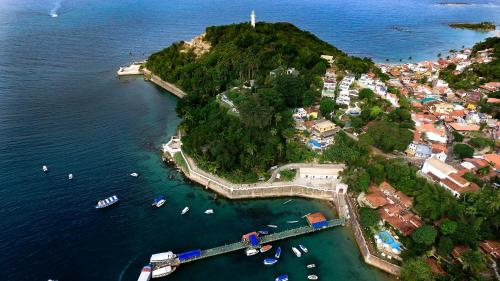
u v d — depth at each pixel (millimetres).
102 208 120438
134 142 163000
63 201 121938
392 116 160500
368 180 123500
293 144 143500
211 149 139125
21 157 142875
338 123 159500
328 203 128250
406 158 140500
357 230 112250
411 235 103375
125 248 105562
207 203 127062
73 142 157625
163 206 124250
